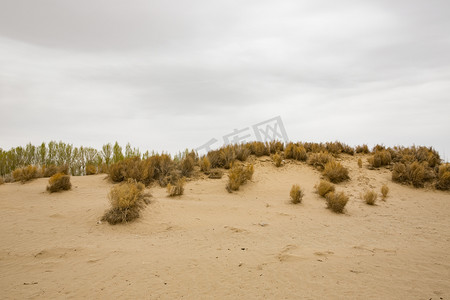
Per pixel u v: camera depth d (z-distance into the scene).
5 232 7.63
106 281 5.04
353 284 4.83
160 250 6.64
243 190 13.20
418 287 4.69
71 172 21.27
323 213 10.30
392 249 6.68
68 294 4.57
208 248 6.80
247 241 7.34
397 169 15.21
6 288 4.75
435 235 7.97
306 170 16.20
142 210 9.46
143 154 20.70
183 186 13.50
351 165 17.09
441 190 13.95
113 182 14.30
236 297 4.47
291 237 7.70
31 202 10.67
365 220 9.59
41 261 5.94
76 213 9.40
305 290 4.66
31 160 21.80
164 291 4.69
